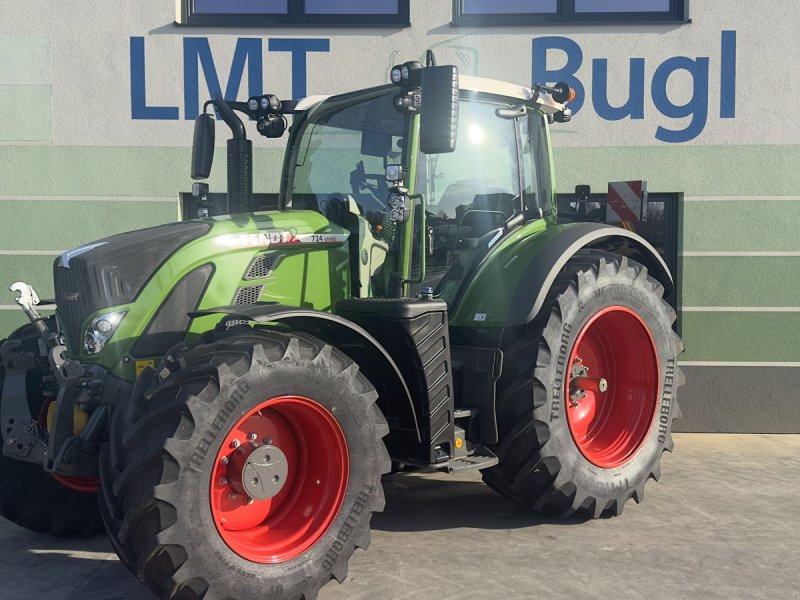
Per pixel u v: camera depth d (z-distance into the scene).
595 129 6.19
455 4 6.21
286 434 3.32
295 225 3.81
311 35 6.22
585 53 6.17
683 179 6.16
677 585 3.32
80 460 3.34
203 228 3.61
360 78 6.24
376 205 4.05
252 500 3.18
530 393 3.96
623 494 4.23
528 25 6.19
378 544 3.83
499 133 4.43
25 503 4.01
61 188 6.25
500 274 4.18
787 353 6.15
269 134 4.44
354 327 3.40
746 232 6.14
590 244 4.71
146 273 3.45
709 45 6.10
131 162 6.24
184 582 2.88
